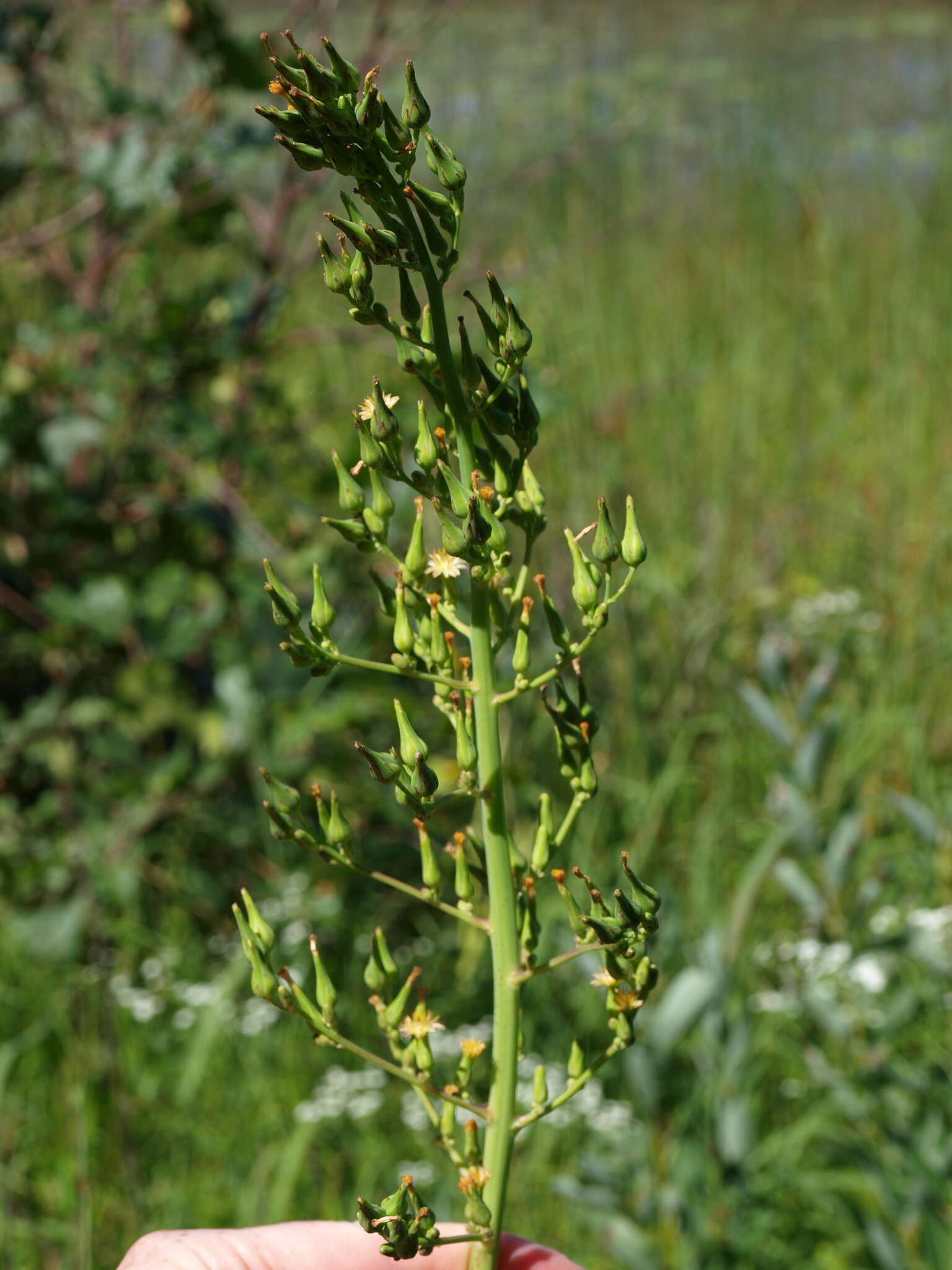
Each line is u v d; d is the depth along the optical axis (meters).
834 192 6.84
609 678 4.06
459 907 1.16
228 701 3.59
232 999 3.26
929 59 7.66
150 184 3.33
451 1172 2.76
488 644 1.15
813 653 4.06
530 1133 2.83
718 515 4.62
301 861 3.64
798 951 2.82
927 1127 2.46
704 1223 2.36
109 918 3.55
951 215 6.03
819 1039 2.95
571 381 4.37
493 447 1.13
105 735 3.70
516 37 6.83
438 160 1.07
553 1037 3.07
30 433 3.52
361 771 3.71
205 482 3.57
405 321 1.09
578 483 4.02
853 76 7.35
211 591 3.87
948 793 3.59
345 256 1.07
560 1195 2.69
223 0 6.41
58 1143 2.82
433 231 1.08
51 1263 2.53
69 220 3.56
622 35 6.77
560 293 4.92
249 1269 1.45
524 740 3.72
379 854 3.65
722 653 4.26
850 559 4.81
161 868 3.79
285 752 3.59
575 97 5.67
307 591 3.67
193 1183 2.81
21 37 3.45
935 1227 2.29
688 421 4.95
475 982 3.39
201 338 3.58
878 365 5.35
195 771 3.78
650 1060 2.40
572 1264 1.48
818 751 2.73
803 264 5.86
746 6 8.22
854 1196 2.64
